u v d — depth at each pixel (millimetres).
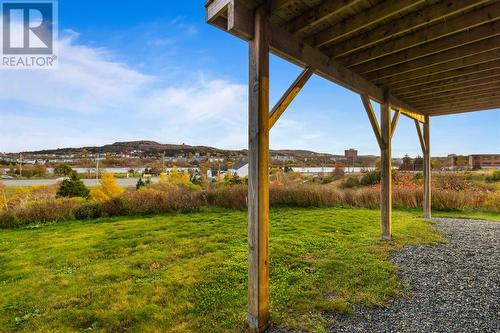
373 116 4230
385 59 3453
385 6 2297
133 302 2746
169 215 7668
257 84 2244
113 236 5422
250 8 2256
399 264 3637
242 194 8586
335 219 6777
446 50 3227
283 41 2547
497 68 3553
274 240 4797
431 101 5473
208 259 3916
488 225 6152
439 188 9750
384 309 2549
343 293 2844
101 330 2305
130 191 9328
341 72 3463
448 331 2182
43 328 2361
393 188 9516
